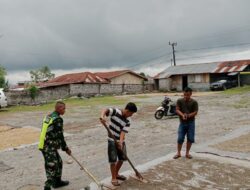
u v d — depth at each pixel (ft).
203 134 38.73
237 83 136.05
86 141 39.86
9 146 40.68
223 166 25.46
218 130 40.78
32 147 38.65
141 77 167.84
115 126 21.13
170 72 158.61
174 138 37.81
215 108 65.51
